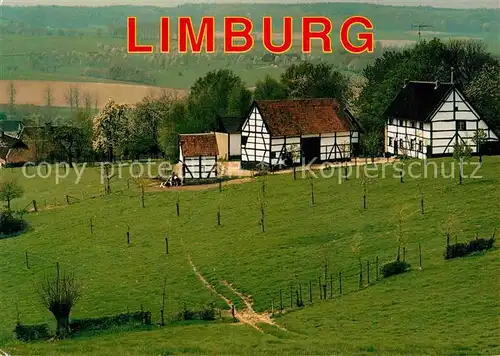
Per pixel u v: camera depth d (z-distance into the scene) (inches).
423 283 4168.3
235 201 6515.8
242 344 3563.0
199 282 4869.6
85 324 4116.6
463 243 4480.8
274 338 3666.3
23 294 5054.1
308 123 7869.1
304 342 3563.0
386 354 3307.1
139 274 5177.2
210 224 6033.5
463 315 3705.7
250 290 4616.1
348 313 3981.3
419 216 5329.7
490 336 3417.8
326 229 5462.6
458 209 5315.0
